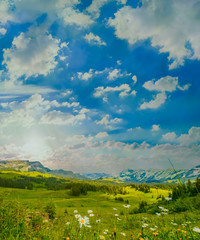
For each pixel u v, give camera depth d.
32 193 121.44
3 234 2.97
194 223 4.18
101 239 2.68
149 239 3.21
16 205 4.04
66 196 120.44
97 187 183.12
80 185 163.25
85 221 2.97
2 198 3.90
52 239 2.83
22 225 3.44
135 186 161.50
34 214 4.18
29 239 2.96
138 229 4.41
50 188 199.38
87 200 92.06
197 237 2.60
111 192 148.00
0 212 3.54
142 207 21.08
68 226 3.29
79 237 2.70
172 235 3.12
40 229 3.32
